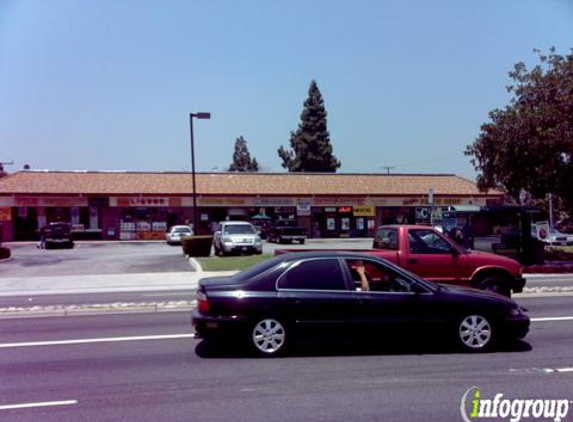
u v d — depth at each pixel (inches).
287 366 304.2
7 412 233.8
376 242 527.2
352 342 359.6
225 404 241.0
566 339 370.3
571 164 983.0
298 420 219.6
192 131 1248.2
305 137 3097.9
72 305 555.5
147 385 272.4
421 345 352.8
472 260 475.2
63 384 276.7
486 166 1074.1
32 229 1892.2
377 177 2289.6
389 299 326.6
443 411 229.8
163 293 677.3
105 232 1947.6
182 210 2007.9
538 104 1018.7
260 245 1206.3
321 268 332.5
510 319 336.2
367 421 217.9
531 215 887.1
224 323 319.3
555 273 843.4
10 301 619.2
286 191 2087.8
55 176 2010.3
